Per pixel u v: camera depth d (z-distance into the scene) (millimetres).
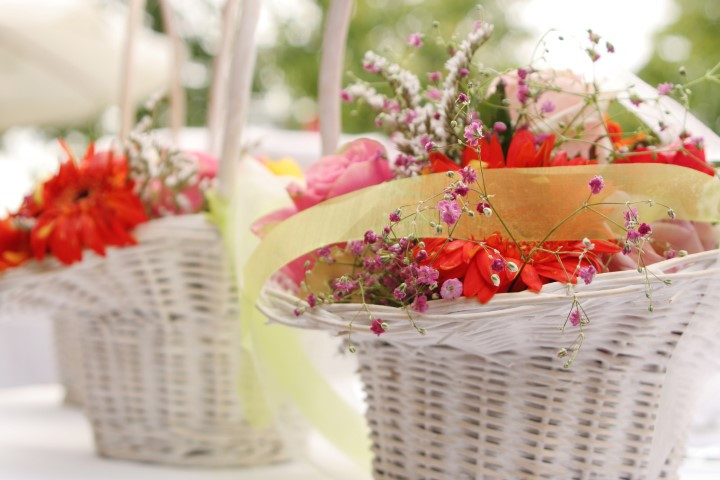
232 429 1155
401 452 991
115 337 1162
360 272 958
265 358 1091
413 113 970
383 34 3402
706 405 1107
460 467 962
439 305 897
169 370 1148
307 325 935
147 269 1115
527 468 943
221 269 1129
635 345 921
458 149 956
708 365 944
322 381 1139
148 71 2400
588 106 983
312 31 3482
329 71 1083
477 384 949
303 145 1488
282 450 1178
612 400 934
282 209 1034
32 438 1277
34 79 2389
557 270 895
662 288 886
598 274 882
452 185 899
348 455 1137
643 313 905
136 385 1162
